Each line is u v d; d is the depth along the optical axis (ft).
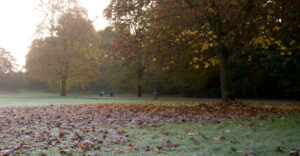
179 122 24.91
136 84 100.63
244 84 78.28
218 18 40.88
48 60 98.94
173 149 14.75
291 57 62.28
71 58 100.42
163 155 13.48
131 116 30.01
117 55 43.93
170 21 42.63
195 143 16.02
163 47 43.06
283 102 57.26
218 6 37.63
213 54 49.37
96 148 15.24
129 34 42.37
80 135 19.17
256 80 76.02
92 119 28.40
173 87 102.78
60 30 103.35
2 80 172.45
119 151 14.53
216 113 31.19
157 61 45.19
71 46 102.06
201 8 37.11
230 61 79.56
